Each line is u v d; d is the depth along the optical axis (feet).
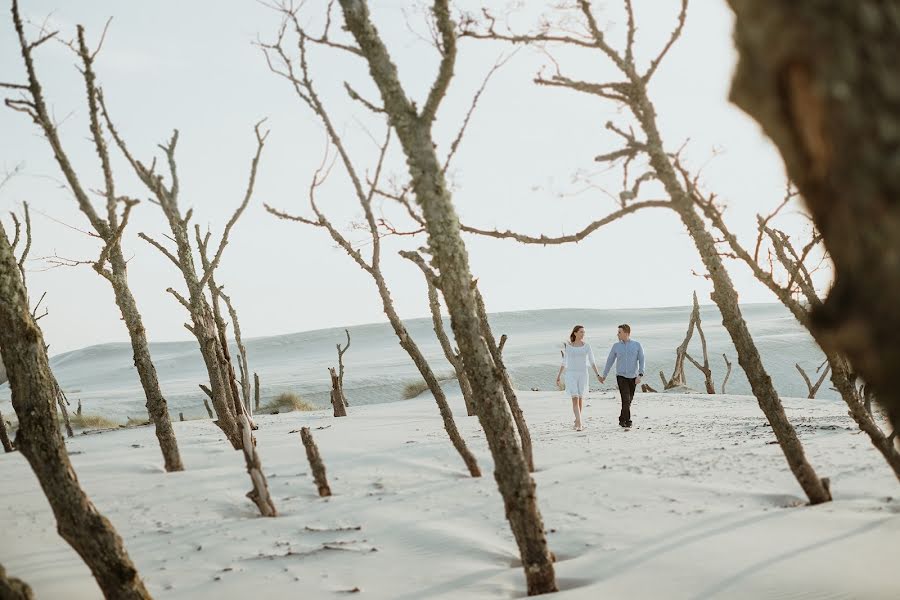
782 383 144.87
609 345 220.43
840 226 3.60
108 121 41.11
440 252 18.70
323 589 19.97
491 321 384.06
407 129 18.78
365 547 23.57
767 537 20.47
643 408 62.03
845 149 3.46
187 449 47.16
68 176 39.19
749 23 3.80
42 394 16.31
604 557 20.56
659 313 391.45
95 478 38.06
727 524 22.40
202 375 282.56
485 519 26.04
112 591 16.01
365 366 225.56
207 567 22.49
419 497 30.09
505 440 18.65
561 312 386.73
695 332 245.45
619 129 20.20
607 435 45.19
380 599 18.99
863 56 3.38
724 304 23.93
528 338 304.50
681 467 31.55
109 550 15.97
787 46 3.62
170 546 25.09
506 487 18.66
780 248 23.97
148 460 42.93
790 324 247.70
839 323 3.59
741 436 39.60
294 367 269.85
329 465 38.47
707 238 22.99
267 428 58.29
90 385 309.42
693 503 25.54
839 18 3.44
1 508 32.32
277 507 30.12
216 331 47.96
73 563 23.47
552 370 179.63
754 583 16.99
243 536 25.67
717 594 16.70
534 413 62.39
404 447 42.63
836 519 21.44
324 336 375.25
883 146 3.33
